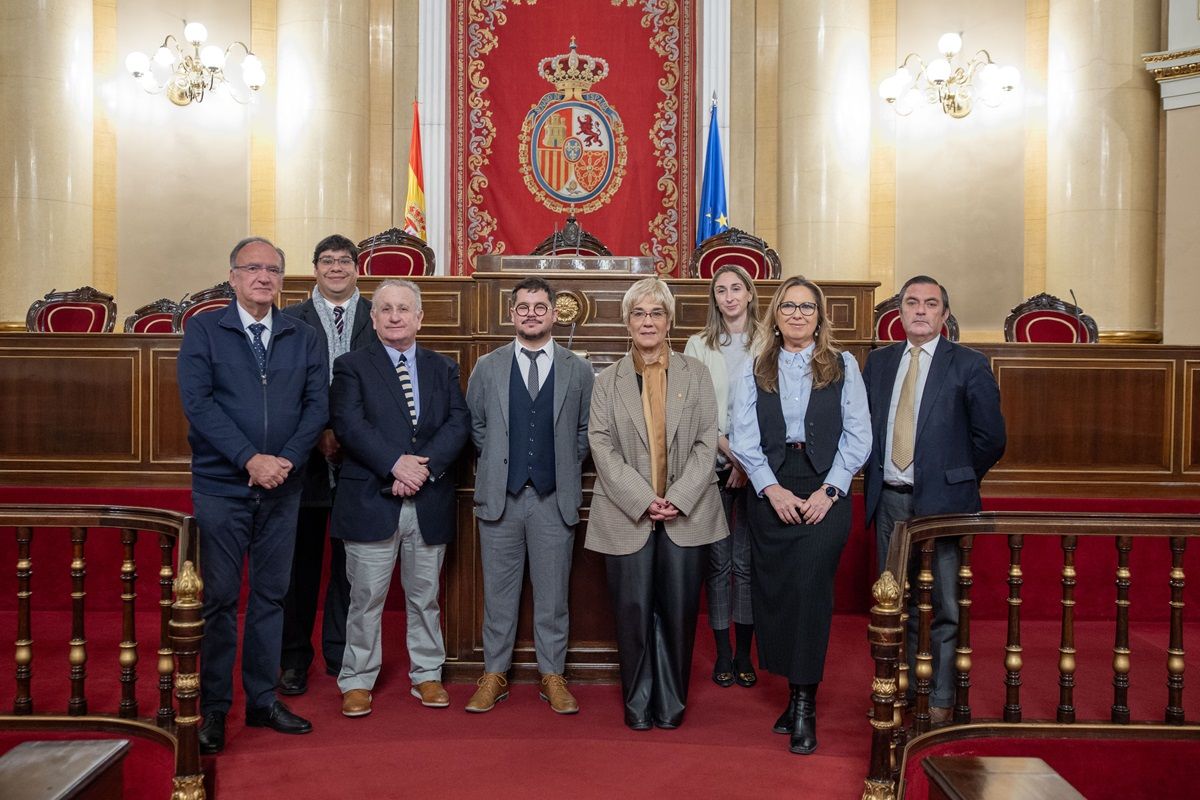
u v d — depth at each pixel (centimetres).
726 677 377
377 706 350
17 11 753
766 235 895
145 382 508
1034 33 843
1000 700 357
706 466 335
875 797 270
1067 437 520
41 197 754
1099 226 762
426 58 884
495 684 352
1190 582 482
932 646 337
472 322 427
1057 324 600
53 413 507
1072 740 312
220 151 862
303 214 809
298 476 329
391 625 450
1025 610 482
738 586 378
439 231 881
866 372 356
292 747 306
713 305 385
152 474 507
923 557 307
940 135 869
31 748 223
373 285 479
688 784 289
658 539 335
